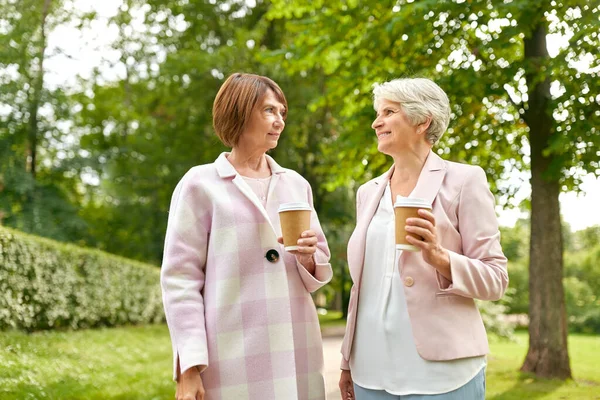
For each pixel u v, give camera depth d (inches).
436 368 93.6
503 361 384.8
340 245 772.6
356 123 356.8
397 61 343.3
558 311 323.6
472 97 314.0
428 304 94.7
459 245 97.3
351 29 350.3
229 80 103.1
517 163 372.2
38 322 408.8
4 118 792.9
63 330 448.8
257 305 95.3
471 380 94.7
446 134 351.3
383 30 324.5
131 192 862.5
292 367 95.3
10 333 354.6
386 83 104.2
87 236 888.9
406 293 95.7
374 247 102.7
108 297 514.3
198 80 746.8
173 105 787.4
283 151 740.7
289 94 718.5
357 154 374.6
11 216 792.9
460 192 97.7
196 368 91.3
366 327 101.6
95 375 288.5
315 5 409.4
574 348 617.9
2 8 800.9
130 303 562.6
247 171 103.7
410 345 95.6
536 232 329.1
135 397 247.8
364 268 103.6
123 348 401.7
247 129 101.3
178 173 802.8
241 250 96.0
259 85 101.7
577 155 307.6
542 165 326.6
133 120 877.2
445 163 101.3
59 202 836.0
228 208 97.2
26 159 824.3
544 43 322.7
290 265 100.4
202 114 764.0
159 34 874.1
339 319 964.6
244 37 745.0
